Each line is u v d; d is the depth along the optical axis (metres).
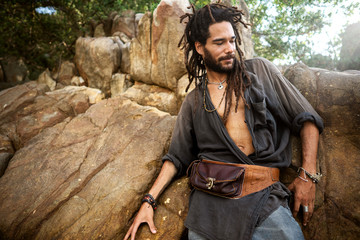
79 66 4.50
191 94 2.08
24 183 2.33
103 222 1.95
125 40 4.59
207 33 1.78
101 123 2.89
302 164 1.76
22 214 2.10
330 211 1.76
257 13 4.09
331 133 2.02
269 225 1.52
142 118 2.82
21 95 3.43
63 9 5.47
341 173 1.84
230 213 1.60
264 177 1.67
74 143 2.68
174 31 3.01
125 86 4.03
